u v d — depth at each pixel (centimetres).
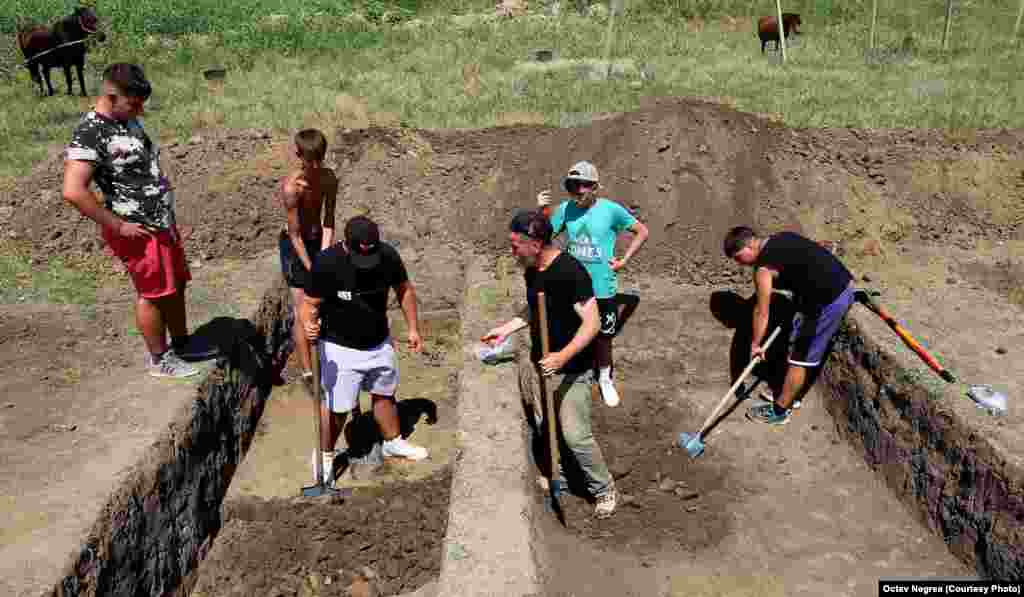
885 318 547
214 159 918
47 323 623
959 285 671
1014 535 421
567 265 445
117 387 527
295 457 567
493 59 1428
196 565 481
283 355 689
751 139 855
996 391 491
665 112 828
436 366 678
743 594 439
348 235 458
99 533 393
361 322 485
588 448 473
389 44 1581
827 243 755
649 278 713
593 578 437
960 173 866
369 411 624
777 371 644
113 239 498
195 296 662
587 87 1220
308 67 1427
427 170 905
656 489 525
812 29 1712
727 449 570
